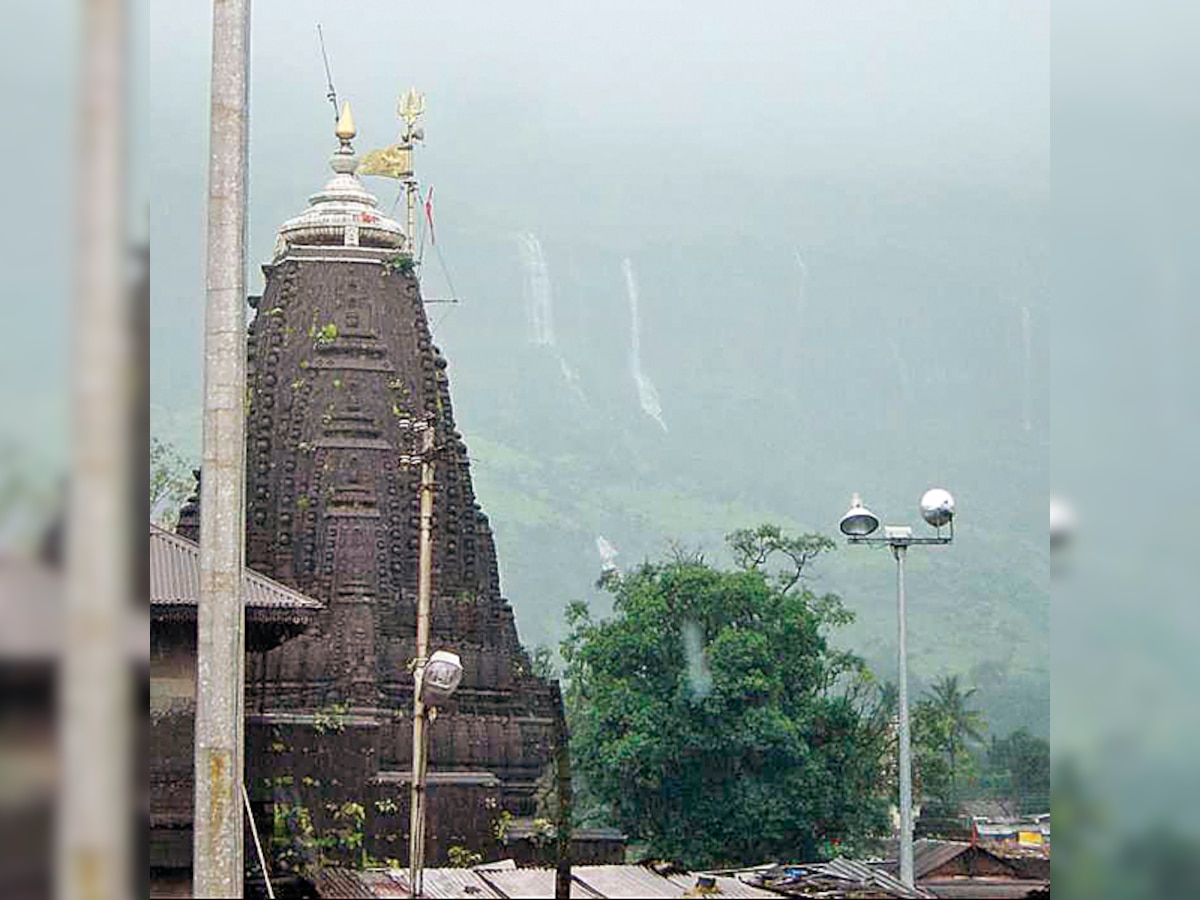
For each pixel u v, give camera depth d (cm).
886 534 6550
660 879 5372
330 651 9038
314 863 7981
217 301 4728
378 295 9800
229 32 4794
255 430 9556
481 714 9294
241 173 4791
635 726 11325
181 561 6450
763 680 11294
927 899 5256
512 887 5328
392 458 9500
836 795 11500
